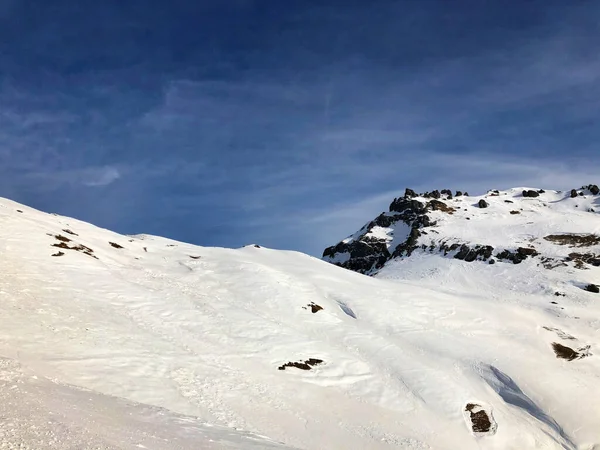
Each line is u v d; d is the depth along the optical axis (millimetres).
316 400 32812
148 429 15930
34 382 18719
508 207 131000
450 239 107438
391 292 61031
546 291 74688
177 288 45875
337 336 45719
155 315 37688
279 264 66500
